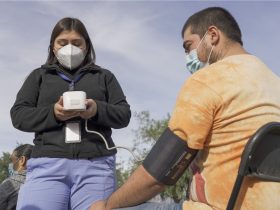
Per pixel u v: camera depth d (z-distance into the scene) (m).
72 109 2.83
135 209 2.05
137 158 2.93
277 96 2.04
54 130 2.95
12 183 5.20
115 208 2.08
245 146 1.82
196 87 1.99
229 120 1.94
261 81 2.03
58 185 2.91
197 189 2.00
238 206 1.88
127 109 3.13
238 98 1.96
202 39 2.31
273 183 1.88
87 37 3.21
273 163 1.88
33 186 2.91
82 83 3.10
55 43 3.14
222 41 2.26
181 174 2.00
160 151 1.97
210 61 2.29
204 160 2.00
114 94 3.19
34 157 2.98
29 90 3.11
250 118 1.94
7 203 5.14
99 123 2.99
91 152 2.95
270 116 1.96
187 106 1.96
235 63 2.07
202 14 2.35
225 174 1.92
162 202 2.09
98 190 2.93
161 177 1.95
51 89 3.06
